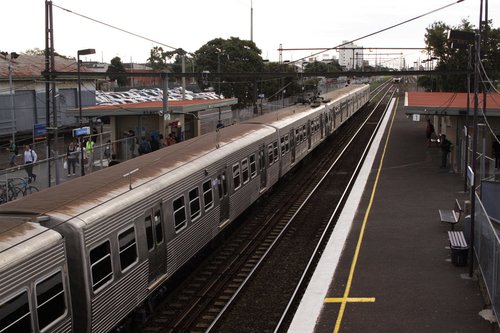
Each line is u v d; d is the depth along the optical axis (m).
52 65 24.16
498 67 45.44
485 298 11.94
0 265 7.54
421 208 20.11
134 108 29.88
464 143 24.98
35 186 21.48
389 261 14.66
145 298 11.38
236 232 18.62
